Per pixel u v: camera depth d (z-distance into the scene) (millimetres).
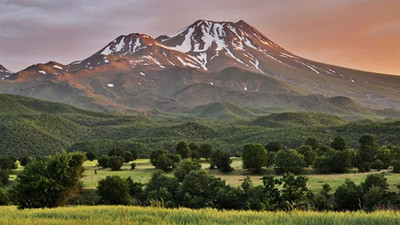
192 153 121812
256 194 42969
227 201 50281
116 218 16703
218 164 92750
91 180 76938
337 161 81875
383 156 85812
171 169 97750
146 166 108938
